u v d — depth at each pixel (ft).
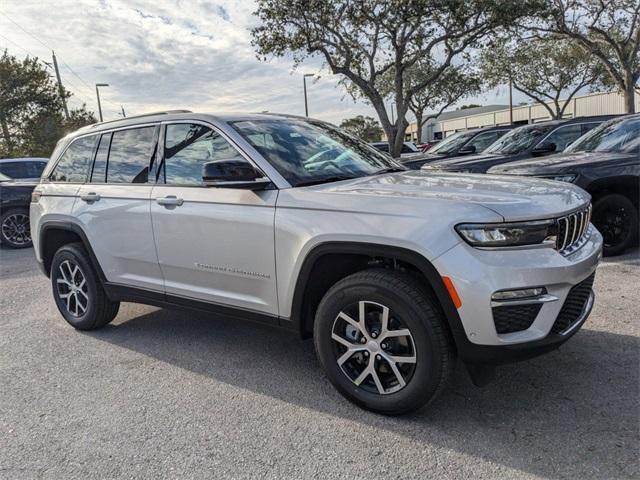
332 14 51.65
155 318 16.34
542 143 28.84
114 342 14.44
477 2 49.14
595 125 29.37
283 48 53.83
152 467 8.70
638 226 19.85
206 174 10.55
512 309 8.63
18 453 9.25
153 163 13.15
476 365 9.14
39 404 11.01
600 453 8.43
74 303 15.53
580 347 12.29
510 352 8.70
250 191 11.05
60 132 92.79
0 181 33.12
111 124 14.58
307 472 8.40
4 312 17.83
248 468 8.57
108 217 13.74
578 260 9.32
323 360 10.43
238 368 12.39
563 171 20.12
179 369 12.46
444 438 9.09
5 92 85.61
